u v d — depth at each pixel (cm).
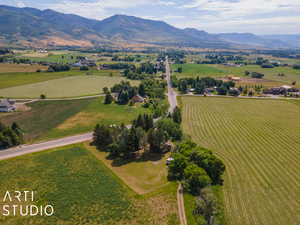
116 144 7156
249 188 5719
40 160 6762
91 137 8588
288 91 17300
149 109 12606
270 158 7269
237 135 9062
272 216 4816
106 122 10275
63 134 8812
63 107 12556
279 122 10625
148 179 6050
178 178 6044
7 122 10031
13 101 12375
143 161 6988
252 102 14538
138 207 4938
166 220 4578
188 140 7288
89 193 5350
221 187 5734
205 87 18150
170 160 6794
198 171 5450
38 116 10956
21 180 5738
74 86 18100
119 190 5512
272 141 8519
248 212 4897
